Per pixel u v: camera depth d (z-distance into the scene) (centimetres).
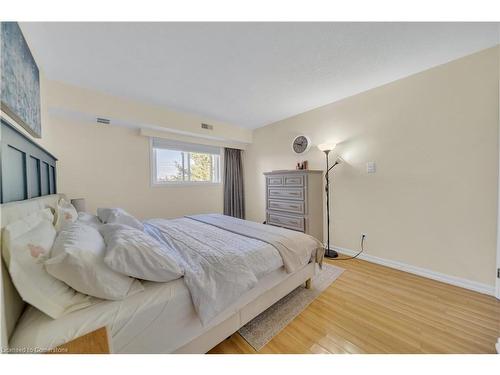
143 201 322
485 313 152
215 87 244
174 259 110
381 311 157
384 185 243
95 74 211
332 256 270
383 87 241
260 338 130
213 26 147
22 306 81
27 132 150
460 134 190
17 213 92
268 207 346
